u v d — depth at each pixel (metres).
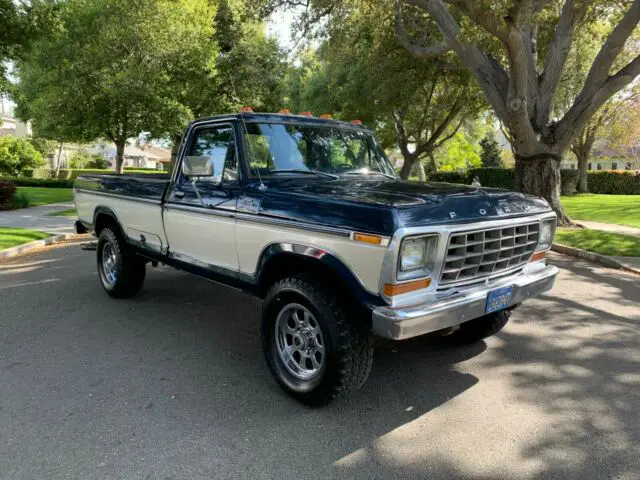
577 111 11.62
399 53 17.56
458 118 28.44
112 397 3.62
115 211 5.71
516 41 9.21
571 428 3.24
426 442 3.07
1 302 6.04
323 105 25.67
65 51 17.19
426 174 43.88
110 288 6.09
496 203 3.54
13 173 36.97
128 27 16.62
